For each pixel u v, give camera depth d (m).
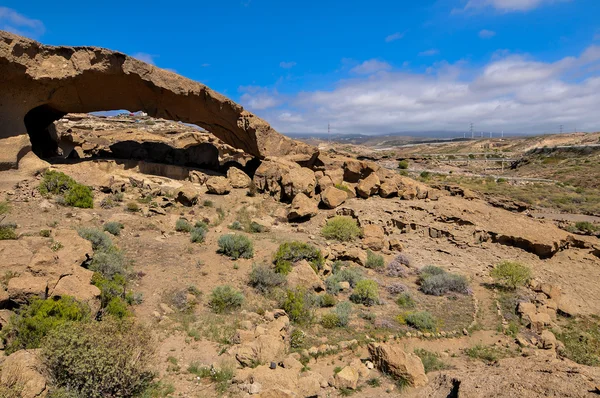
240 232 21.44
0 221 15.44
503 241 23.80
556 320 15.94
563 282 19.91
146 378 8.21
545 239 23.11
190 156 32.97
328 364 10.44
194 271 15.11
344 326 12.59
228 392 8.21
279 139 32.34
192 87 27.31
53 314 9.03
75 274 11.04
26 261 11.02
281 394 7.63
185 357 9.56
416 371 9.53
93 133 42.91
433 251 22.02
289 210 25.50
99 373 7.15
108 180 23.84
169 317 11.48
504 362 8.20
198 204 24.67
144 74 25.52
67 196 20.19
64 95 25.36
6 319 8.83
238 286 14.29
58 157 30.45
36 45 22.62
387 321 13.23
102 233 15.74
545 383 6.20
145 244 16.97
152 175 27.78
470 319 14.41
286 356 10.04
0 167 21.47
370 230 22.73
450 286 17.16
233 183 29.25
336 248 19.31
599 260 23.08
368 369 10.09
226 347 10.20
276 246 18.97
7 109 22.59
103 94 26.58
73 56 23.69
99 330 8.06
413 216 25.62
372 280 16.42
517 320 14.84
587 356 12.79
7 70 21.83
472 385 6.53
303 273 15.22
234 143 33.38
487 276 19.41
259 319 12.11
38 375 6.94
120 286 12.03
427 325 13.18
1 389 6.31
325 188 28.86
